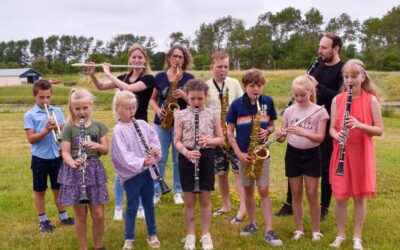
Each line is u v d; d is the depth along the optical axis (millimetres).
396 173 9508
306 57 84750
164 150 6980
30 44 141750
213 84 6719
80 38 138500
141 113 6465
